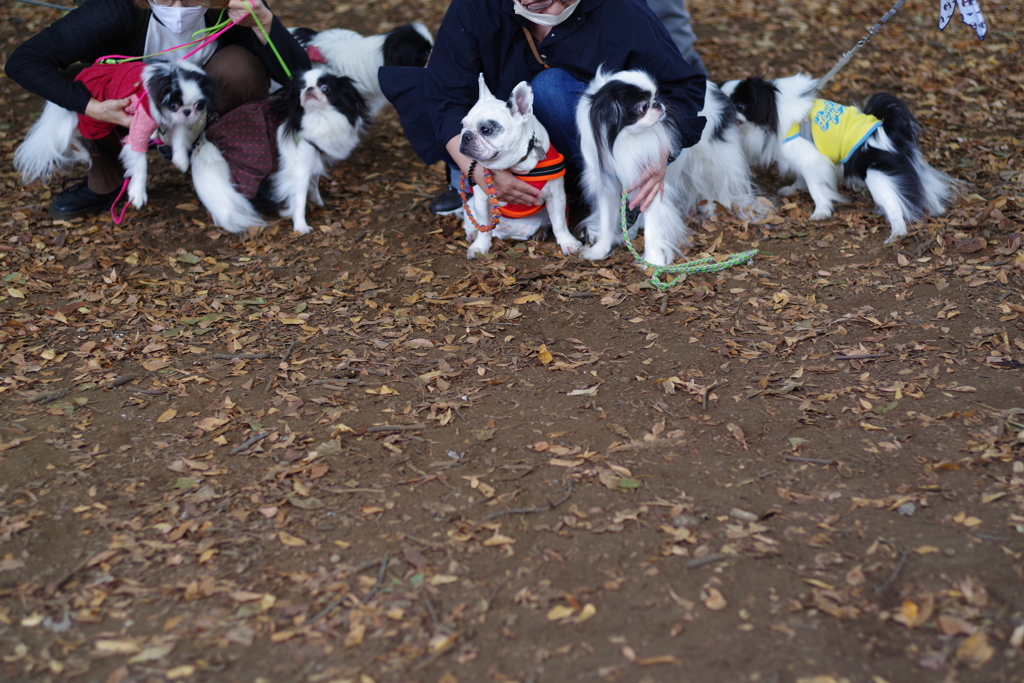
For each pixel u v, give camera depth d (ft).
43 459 8.50
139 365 10.25
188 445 8.72
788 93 13.47
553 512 7.57
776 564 6.84
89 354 10.44
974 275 11.16
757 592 6.55
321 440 8.75
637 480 7.92
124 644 6.29
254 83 14.12
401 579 6.86
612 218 12.18
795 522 7.30
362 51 16.06
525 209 12.23
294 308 11.50
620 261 12.20
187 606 6.66
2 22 23.48
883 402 8.93
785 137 13.41
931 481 7.71
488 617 6.45
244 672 6.03
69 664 6.15
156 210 14.57
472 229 13.01
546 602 6.56
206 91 12.75
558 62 11.97
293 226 13.96
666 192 12.84
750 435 8.54
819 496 7.61
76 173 15.81
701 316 10.80
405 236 13.53
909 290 11.04
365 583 6.83
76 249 13.19
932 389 9.08
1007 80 19.48
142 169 13.20
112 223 14.08
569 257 12.37
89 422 9.13
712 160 13.41
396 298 11.66
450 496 7.84
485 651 6.15
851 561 6.82
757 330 10.44
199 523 7.56
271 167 13.78
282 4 26.66
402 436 8.77
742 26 24.34
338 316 11.28
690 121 11.69
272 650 6.22
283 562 7.09
